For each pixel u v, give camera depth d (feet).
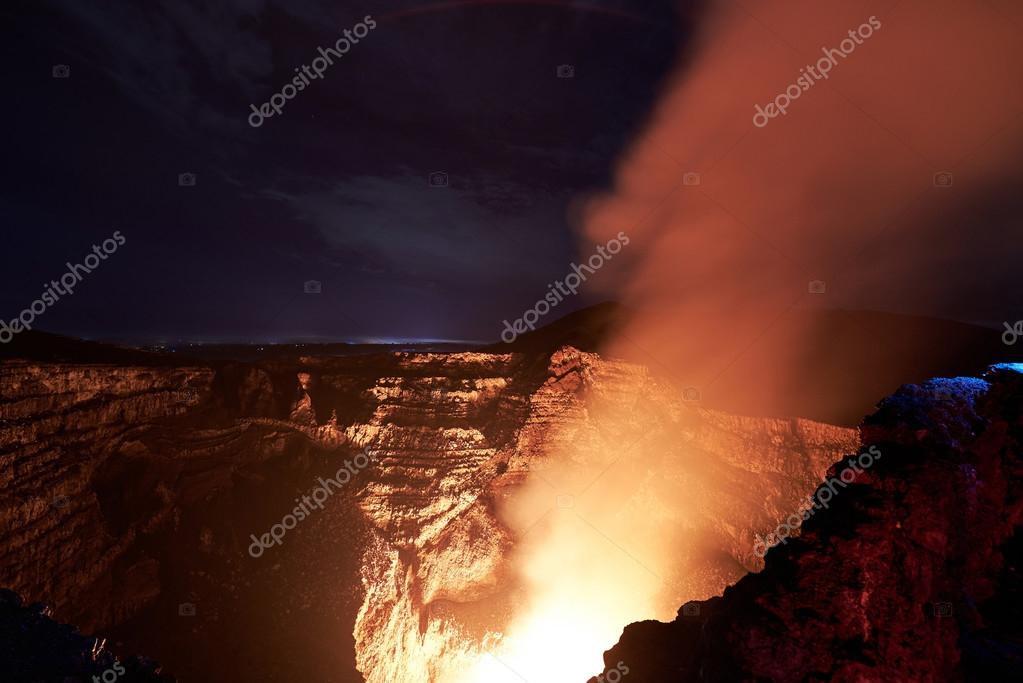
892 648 27.76
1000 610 31.78
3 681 24.77
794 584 30.25
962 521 31.45
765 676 28.25
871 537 29.60
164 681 28.12
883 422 34.35
